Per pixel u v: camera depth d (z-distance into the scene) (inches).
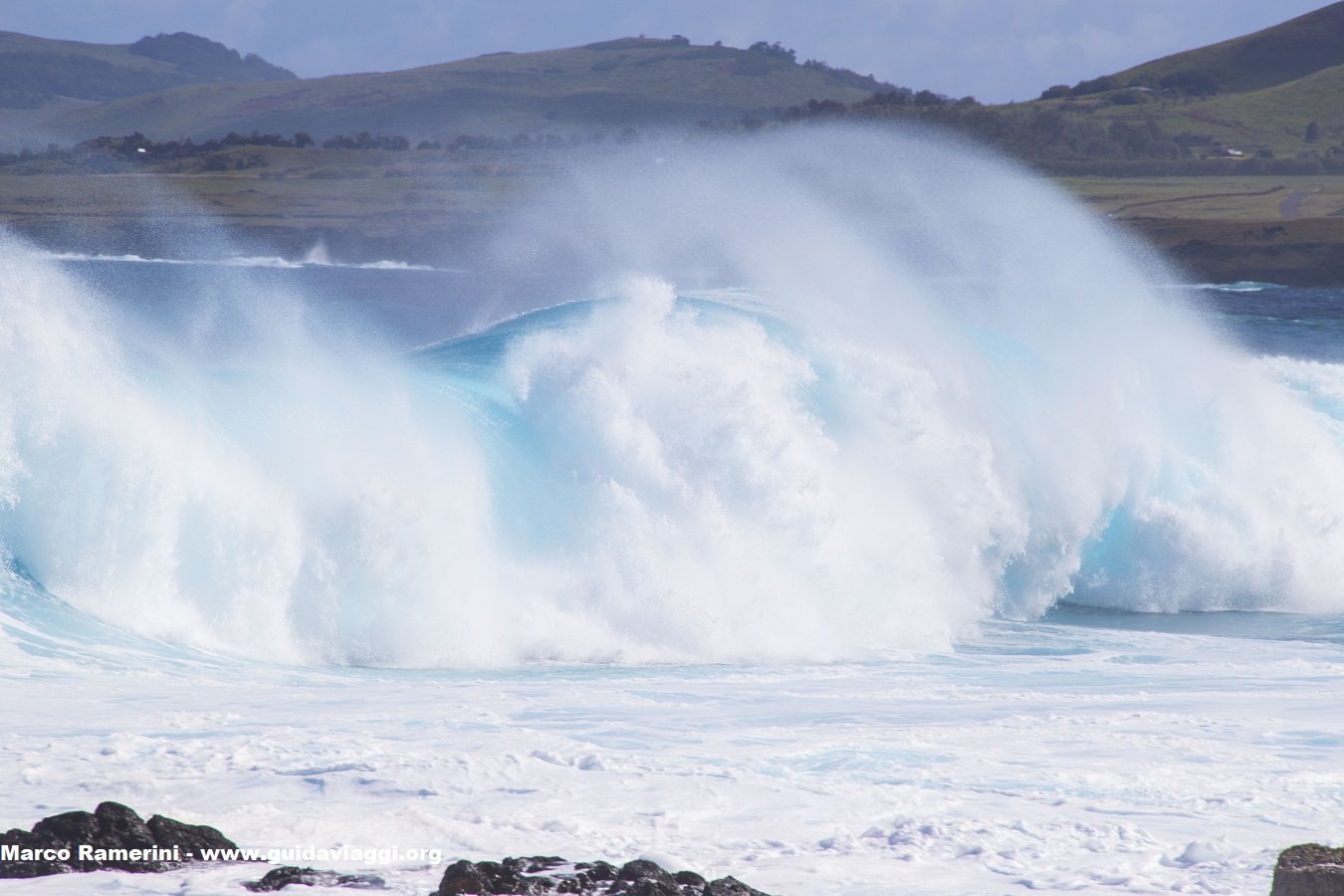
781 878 998.4
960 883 992.2
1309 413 3356.3
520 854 1029.8
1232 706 1755.7
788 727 1581.0
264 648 2114.9
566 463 2466.8
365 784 1214.3
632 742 1478.8
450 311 7480.3
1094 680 2031.3
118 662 1879.9
